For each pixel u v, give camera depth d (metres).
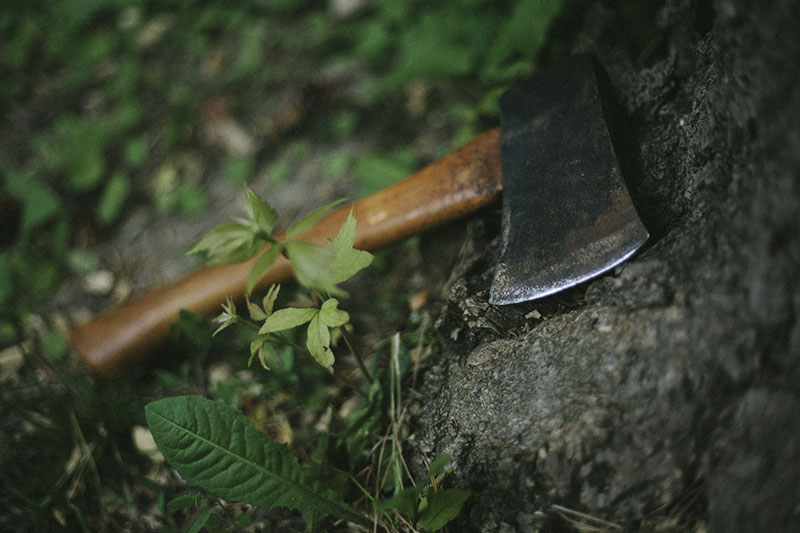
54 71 1.02
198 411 0.47
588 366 0.44
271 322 0.45
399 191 0.55
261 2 0.98
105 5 1.05
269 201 0.75
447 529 0.47
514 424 0.46
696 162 0.46
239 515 0.50
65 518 0.54
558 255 0.47
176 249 0.74
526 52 0.63
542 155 0.49
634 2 0.56
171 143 0.84
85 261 0.74
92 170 0.83
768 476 0.39
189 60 0.96
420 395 0.53
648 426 0.42
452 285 0.55
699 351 0.41
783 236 0.39
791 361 0.39
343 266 0.44
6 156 0.89
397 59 0.84
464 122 0.72
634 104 0.53
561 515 0.44
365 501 0.51
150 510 0.54
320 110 0.82
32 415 0.61
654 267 0.44
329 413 0.54
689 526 0.42
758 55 0.40
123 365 0.60
